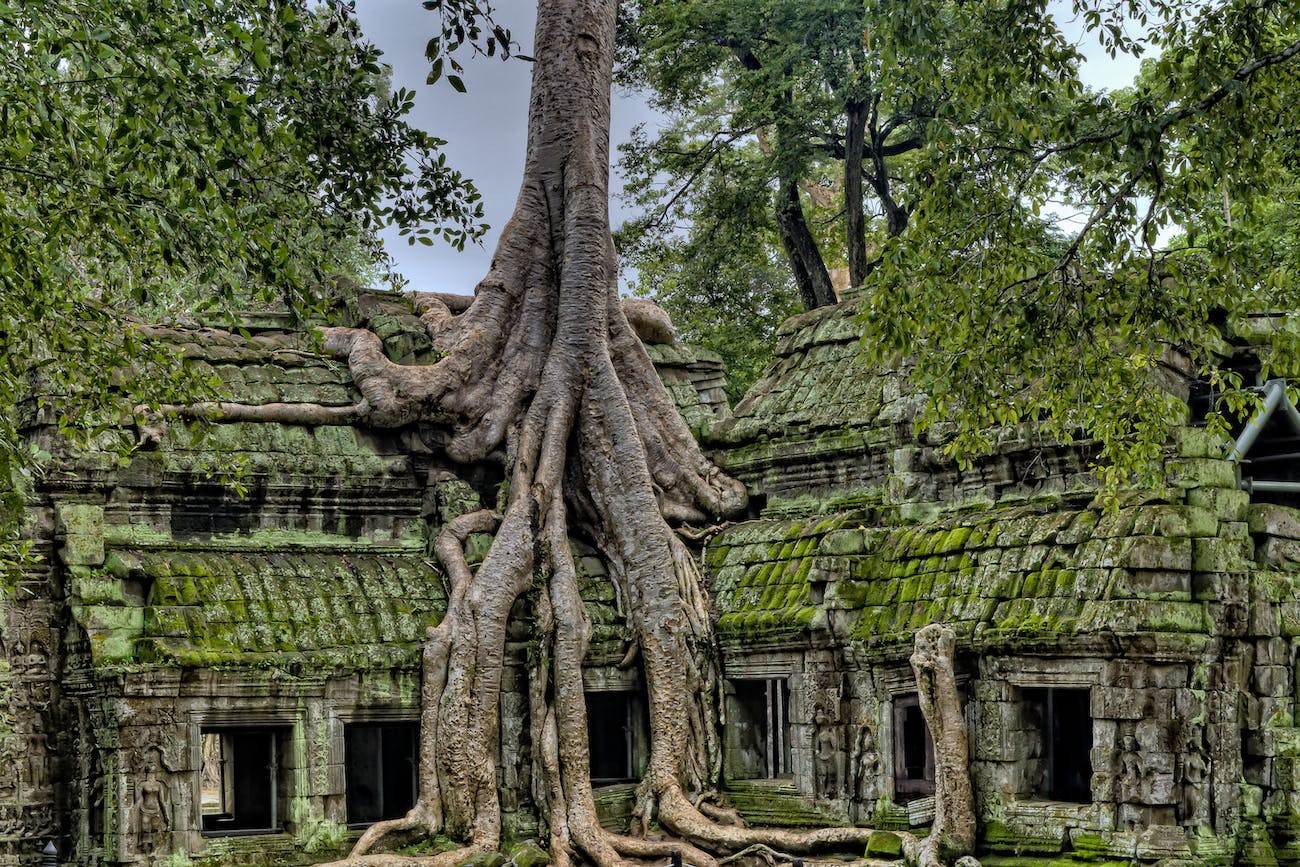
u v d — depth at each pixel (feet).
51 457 70.44
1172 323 57.31
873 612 72.38
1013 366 59.16
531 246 83.20
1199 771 62.03
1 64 46.91
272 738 71.56
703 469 84.43
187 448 73.77
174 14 51.03
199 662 68.13
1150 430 58.65
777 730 76.38
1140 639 61.52
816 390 84.07
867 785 71.77
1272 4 57.06
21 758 69.82
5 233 49.85
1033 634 63.93
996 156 59.00
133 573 69.97
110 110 52.37
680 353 91.09
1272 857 62.39
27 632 70.38
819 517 78.84
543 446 79.30
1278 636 65.00
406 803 75.25
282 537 76.18
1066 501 69.36
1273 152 59.62
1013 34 58.08
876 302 55.72
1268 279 56.70
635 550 78.84
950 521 72.49
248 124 51.55
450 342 81.25
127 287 68.64
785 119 109.19
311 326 54.03
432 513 79.41
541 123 84.12
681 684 77.05
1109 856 61.82
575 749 73.87
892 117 115.03
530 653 75.36
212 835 69.51
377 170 56.34
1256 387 66.23
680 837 74.02
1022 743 66.28
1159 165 56.54
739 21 110.11
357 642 72.90
